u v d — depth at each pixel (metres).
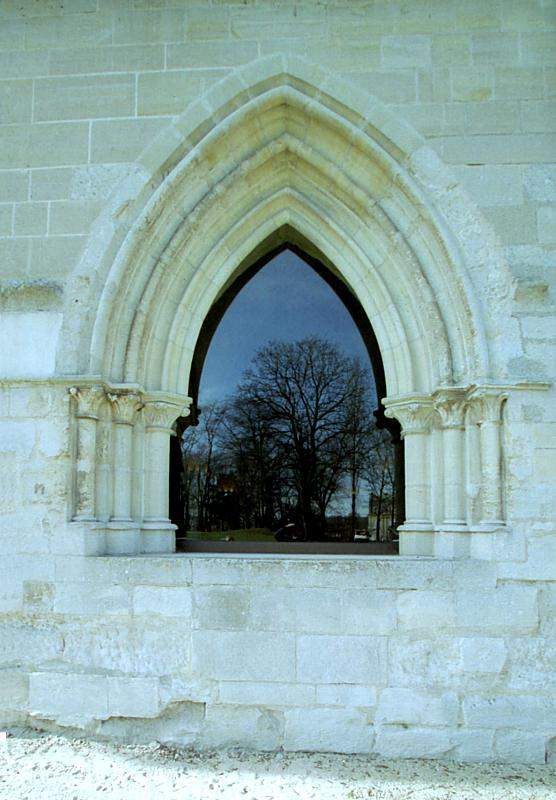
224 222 5.51
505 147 5.09
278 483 5.70
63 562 4.87
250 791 4.02
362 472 5.66
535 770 4.41
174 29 5.30
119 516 5.10
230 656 4.73
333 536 5.60
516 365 4.87
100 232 5.16
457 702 4.61
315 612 4.72
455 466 4.97
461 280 4.94
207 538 5.68
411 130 5.13
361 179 5.36
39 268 5.15
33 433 4.99
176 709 4.75
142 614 4.79
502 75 5.16
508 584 4.69
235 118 5.16
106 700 4.76
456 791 4.07
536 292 4.93
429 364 5.19
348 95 5.16
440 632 4.67
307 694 4.68
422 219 5.11
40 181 5.24
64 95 5.31
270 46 5.25
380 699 4.64
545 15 5.21
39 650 4.84
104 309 5.05
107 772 4.25
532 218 5.02
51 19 5.39
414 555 5.10
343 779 4.21
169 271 5.33
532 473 4.77
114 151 5.22
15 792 3.95
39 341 5.07
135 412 5.21
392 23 5.23
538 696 4.60
